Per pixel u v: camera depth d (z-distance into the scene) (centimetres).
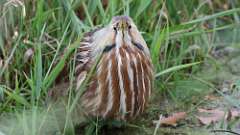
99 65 833
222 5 1162
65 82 886
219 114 933
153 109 940
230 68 1070
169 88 978
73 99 859
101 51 833
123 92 830
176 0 1089
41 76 852
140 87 840
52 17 980
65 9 958
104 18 954
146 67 844
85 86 841
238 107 916
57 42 939
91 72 810
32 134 823
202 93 990
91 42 868
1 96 880
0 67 914
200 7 1096
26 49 943
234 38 1130
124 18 823
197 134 884
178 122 913
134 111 851
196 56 1038
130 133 883
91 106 845
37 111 869
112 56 827
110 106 838
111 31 827
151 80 862
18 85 914
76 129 873
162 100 962
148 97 862
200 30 1029
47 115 872
